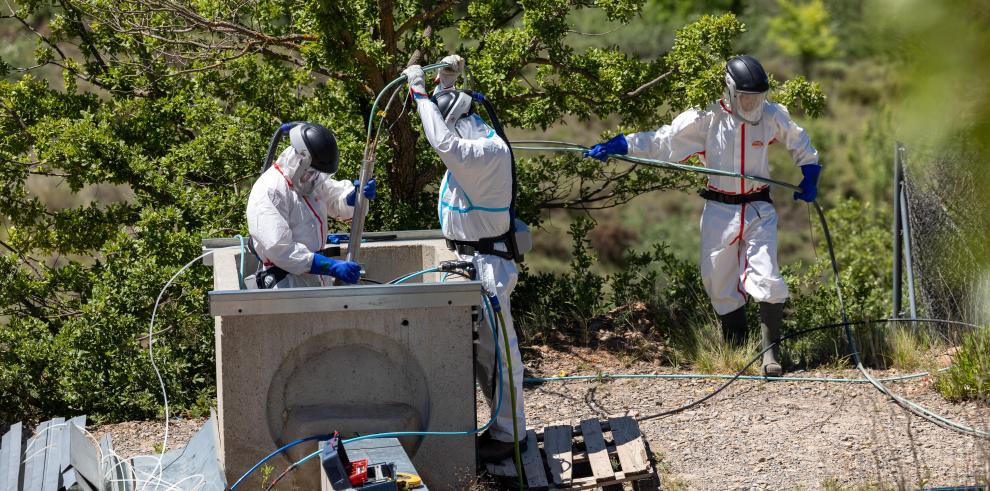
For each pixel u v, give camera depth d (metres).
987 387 9.88
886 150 31.14
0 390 12.20
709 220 12.07
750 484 8.58
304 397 7.48
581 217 15.59
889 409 10.28
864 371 11.16
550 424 10.40
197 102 15.03
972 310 11.33
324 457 6.17
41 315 14.30
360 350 7.50
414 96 8.17
